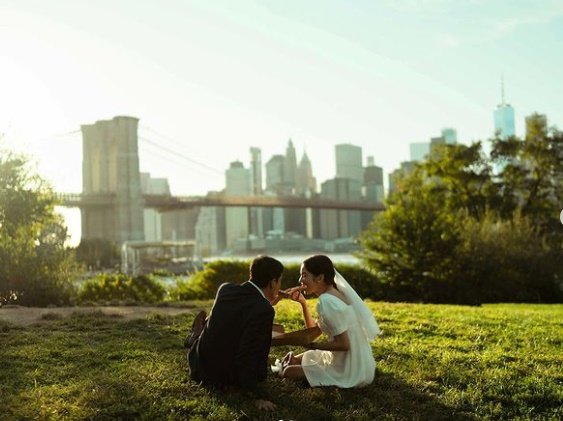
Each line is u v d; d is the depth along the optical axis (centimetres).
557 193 4072
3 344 720
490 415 495
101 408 474
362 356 533
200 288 1922
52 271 1522
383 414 481
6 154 2214
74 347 708
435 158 4231
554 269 2484
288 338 517
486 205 3575
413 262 2109
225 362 495
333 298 515
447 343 770
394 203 2233
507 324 970
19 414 457
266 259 496
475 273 2222
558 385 578
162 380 544
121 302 1339
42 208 2216
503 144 4078
